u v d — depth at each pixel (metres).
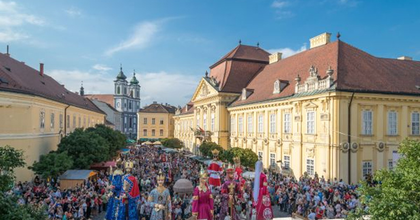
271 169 43.19
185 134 92.81
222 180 15.02
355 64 36.88
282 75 48.97
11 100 31.23
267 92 48.41
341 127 32.69
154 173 35.53
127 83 154.12
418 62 44.19
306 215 22.05
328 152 33.09
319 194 24.44
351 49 39.75
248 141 51.69
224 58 65.94
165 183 31.03
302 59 46.97
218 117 59.41
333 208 21.98
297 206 23.70
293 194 25.67
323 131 34.09
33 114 35.06
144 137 129.00
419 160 9.91
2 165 10.71
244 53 65.88
